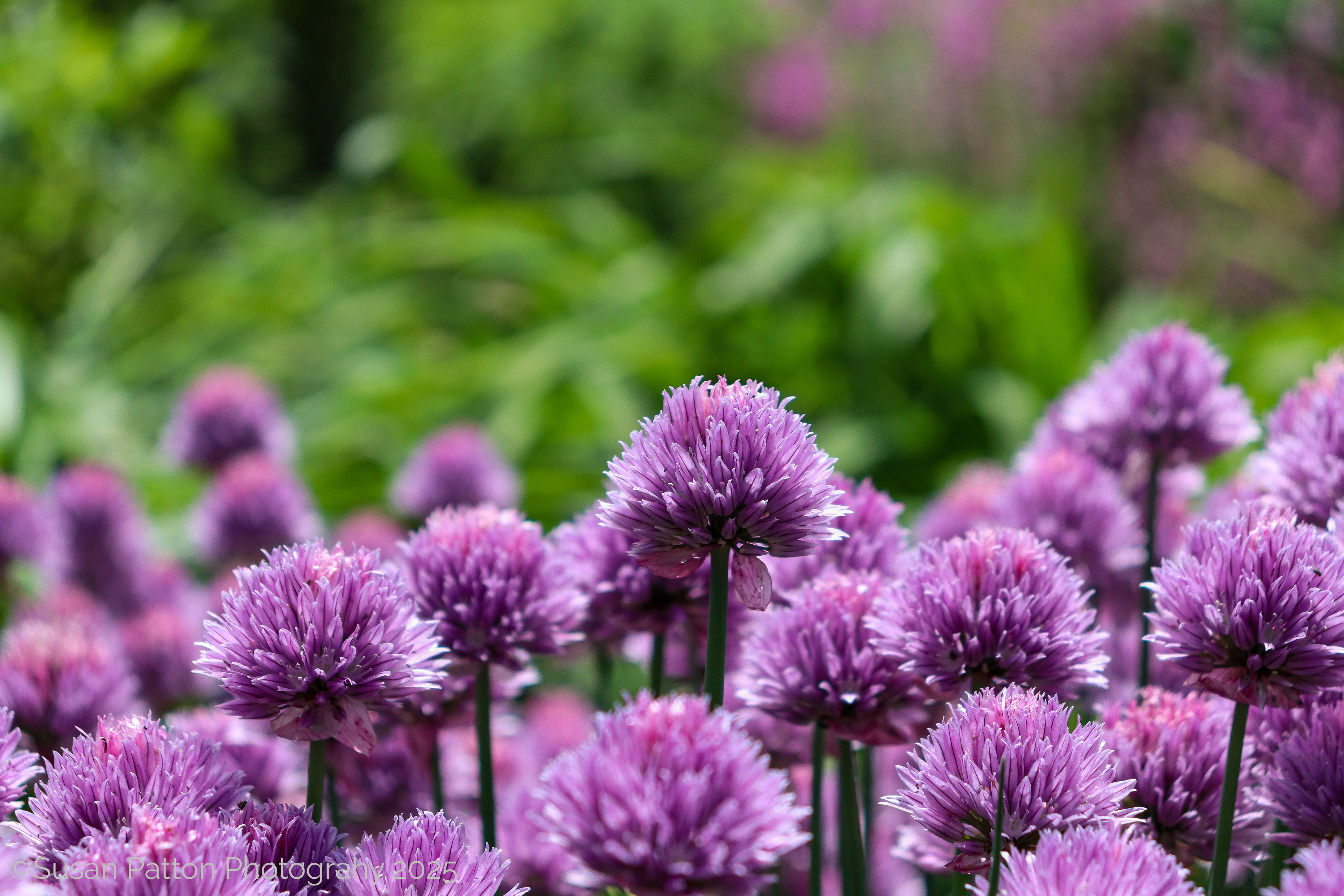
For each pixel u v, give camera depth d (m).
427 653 0.54
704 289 2.01
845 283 1.90
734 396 0.54
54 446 1.58
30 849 0.52
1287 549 0.54
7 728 0.54
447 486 1.06
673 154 2.85
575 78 3.33
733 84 3.01
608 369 1.71
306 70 3.78
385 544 0.91
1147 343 0.65
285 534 0.99
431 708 0.59
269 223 2.38
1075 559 0.65
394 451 1.68
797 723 0.56
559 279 2.03
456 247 2.07
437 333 2.17
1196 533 0.55
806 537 0.54
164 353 2.01
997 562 0.56
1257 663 0.53
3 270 2.01
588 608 0.60
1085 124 1.87
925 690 0.56
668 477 0.54
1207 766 0.55
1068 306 1.75
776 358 1.83
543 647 0.58
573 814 0.50
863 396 1.76
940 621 0.55
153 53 2.07
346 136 3.74
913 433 1.71
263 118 3.49
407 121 3.17
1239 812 0.55
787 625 0.57
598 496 1.55
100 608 0.89
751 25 3.10
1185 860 0.55
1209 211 1.73
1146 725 0.56
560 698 0.84
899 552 0.60
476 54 3.39
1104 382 0.66
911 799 0.53
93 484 0.97
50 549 0.97
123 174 2.12
